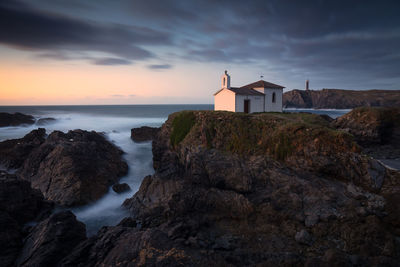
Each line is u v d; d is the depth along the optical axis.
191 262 10.60
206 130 24.64
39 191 18.55
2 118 58.19
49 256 11.01
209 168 21.14
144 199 19.98
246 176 19.36
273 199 17.22
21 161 27.92
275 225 15.27
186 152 24.94
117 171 28.22
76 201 19.94
